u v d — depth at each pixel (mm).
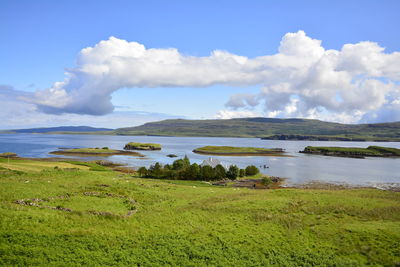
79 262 19875
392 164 149125
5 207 29406
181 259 21594
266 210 34750
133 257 21344
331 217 31781
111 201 38000
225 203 39094
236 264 21344
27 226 24875
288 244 24953
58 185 45000
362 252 23312
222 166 94375
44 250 20891
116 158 162500
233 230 27859
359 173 111938
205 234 26750
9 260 19047
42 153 179625
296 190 51000
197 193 50062
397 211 33469
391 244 24062
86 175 58250
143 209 36156
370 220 30625
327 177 100625
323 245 24828
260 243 25062
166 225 28922
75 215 29844
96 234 24844
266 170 118812
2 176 52250
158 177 86188
